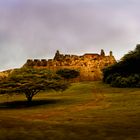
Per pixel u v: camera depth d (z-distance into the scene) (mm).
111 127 29406
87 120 39469
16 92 67062
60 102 68438
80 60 178000
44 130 26516
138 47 105750
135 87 87375
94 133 25766
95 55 180875
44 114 51188
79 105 61125
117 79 93062
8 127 27344
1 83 69312
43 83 68312
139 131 27094
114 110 49156
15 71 76750
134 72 97250
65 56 183500
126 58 99812
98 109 52562
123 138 23875
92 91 86938
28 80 69250
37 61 183000
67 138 23547
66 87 71250
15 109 61750
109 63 175500
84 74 168125
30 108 62094
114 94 75625
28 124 29797
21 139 22734
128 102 58688
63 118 44125
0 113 54188
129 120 35812
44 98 78500
